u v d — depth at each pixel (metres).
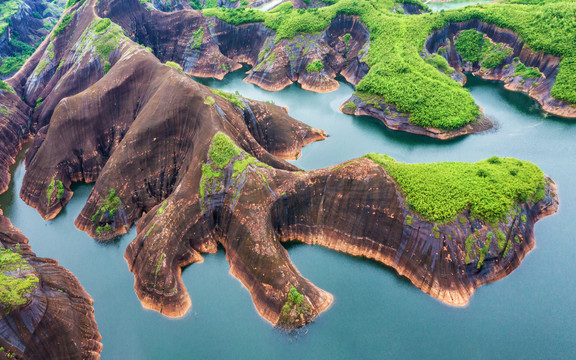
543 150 75.75
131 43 90.94
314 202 57.47
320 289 50.28
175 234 54.78
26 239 62.69
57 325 43.84
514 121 85.62
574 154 73.69
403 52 99.50
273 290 48.59
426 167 57.09
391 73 94.38
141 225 60.22
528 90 93.81
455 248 48.78
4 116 86.94
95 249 60.12
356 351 44.00
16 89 101.31
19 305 41.69
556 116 85.75
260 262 50.84
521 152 75.81
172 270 52.31
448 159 76.19
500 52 101.50
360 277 52.12
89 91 77.25
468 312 46.91
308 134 83.25
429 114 84.44
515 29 100.06
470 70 105.38
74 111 74.75
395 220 52.47
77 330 45.72
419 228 50.69
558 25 94.25
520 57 98.44
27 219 67.81
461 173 57.06
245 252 52.66
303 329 46.28
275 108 83.56
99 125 75.81
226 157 58.88
